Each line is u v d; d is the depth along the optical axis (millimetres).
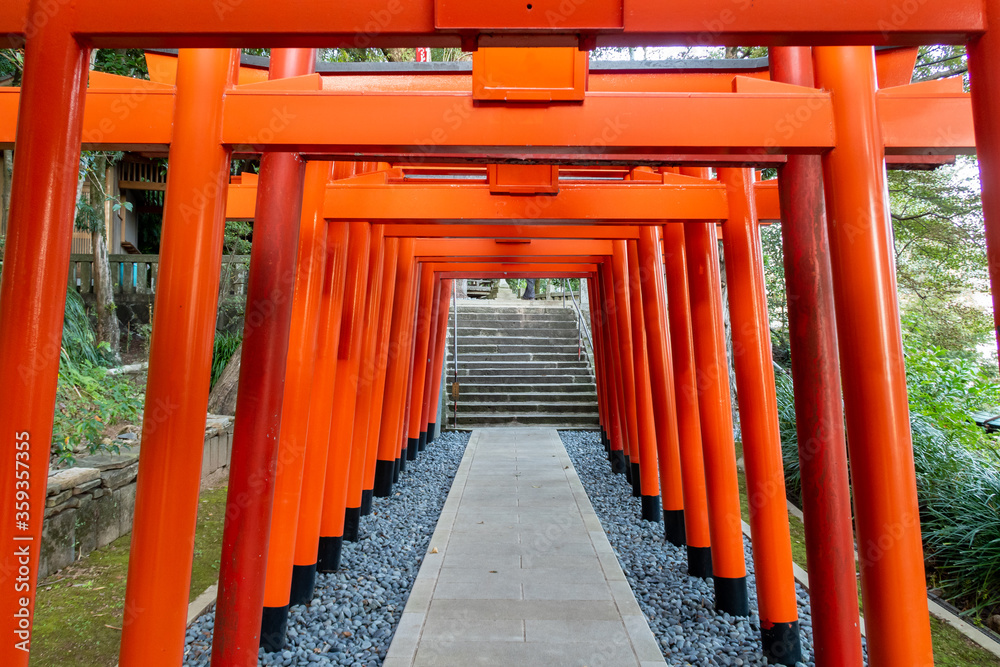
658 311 5523
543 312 15688
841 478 2754
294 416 3654
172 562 2256
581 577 4480
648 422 6539
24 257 1748
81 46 1852
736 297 3596
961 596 4570
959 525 4820
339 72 3443
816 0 1737
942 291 9891
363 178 4207
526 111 2432
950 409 7312
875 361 2322
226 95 2449
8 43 1892
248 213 4719
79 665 3256
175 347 2326
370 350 5801
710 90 3379
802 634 3842
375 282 5723
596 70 3355
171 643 2254
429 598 4082
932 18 1743
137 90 2719
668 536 5773
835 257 2434
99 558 4637
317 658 3545
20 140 1786
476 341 14516
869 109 2430
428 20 1735
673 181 3809
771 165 2918
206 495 6438
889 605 2266
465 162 2697
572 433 11617
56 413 4844
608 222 3930
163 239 2406
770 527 3516
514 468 8398
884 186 2439
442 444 10906
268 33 1766
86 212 8266
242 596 2691
